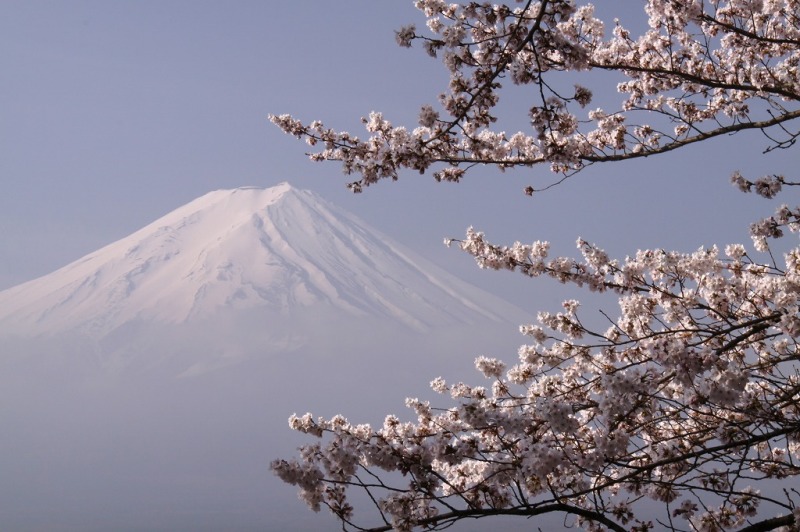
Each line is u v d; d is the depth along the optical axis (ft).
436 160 23.84
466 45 21.66
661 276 27.94
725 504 22.31
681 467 20.71
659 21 29.86
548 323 27.99
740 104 30.12
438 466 25.50
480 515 17.03
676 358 17.42
